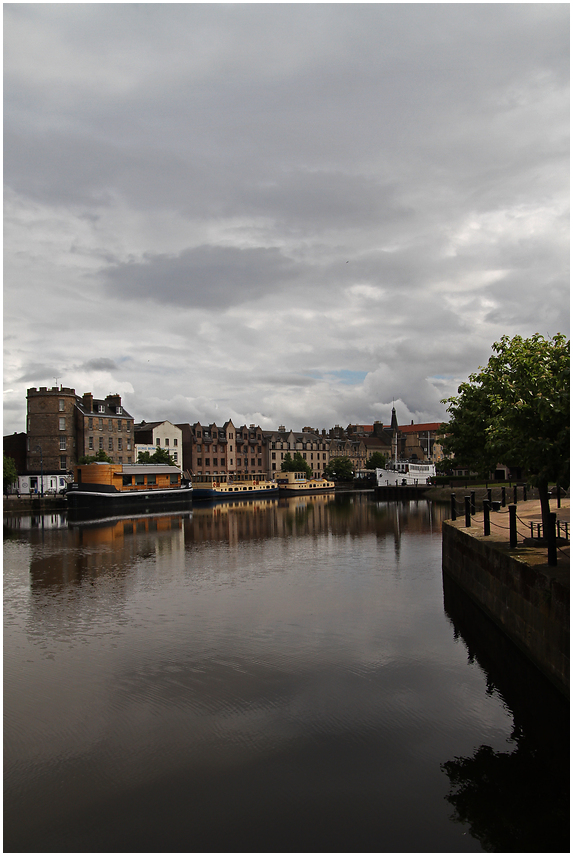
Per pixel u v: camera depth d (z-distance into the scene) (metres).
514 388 17.36
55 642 17.28
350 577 26.44
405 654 15.91
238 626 18.67
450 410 35.50
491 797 9.52
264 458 132.38
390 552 34.03
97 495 66.50
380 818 9.02
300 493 112.38
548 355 17.20
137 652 16.33
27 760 10.72
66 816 9.08
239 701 13.04
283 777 10.09
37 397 82.00
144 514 66.62
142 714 12.48
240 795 9.59
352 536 42.06
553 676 12.70
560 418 14.14
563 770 10.22
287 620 19.31
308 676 14.41
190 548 36.41
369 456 164.38
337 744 11.15
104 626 18.88
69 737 11.53
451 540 25.27
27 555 33.78
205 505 83.88
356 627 18.42
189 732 11.68
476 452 31.17
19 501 64.94
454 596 22.47
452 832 8.67
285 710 12.57
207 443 117.06
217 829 8.77
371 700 13.01
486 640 17.05
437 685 13.80
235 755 10.80
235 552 34.62
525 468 16.88
